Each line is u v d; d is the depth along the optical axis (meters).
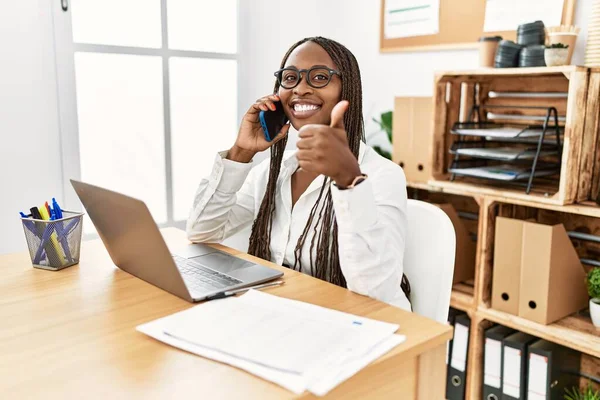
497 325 2.01
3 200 1.99
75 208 2.18
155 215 2.45
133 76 2.29
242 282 1.03
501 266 1.84
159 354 0.76
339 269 1.21
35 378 0.69
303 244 1.28
